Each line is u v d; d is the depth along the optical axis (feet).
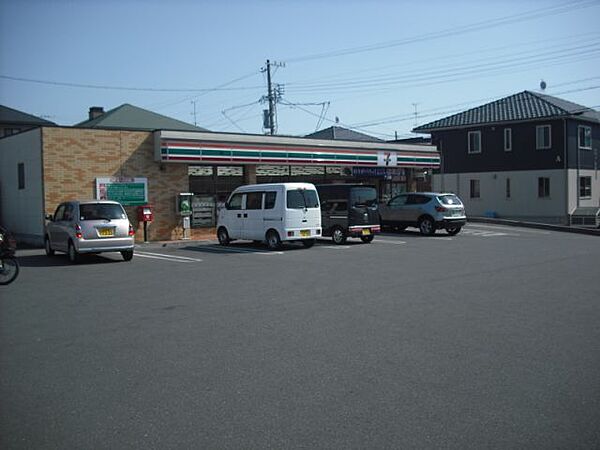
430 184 100.99
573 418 14.64
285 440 13.55
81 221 46.65
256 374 18.33
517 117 111.75
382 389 16.81
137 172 64.69
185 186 68.18
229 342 22.13
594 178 115.14
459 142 121.60
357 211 62.18
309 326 24.53
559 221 107.76
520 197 113.19
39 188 60.29
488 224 95.86
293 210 56.24
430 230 73.67
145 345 21.88
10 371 18.97
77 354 20.80
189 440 13.64
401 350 20.79
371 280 36.65
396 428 14.12
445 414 14.93
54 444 13.58
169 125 100.07
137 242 64.34
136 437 13.85
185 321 25.75
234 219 61.31
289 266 44.09
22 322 25.85
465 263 44.96
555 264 44.01
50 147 59.41
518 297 30.55
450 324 24.62
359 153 84.99
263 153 72.95
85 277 39.50
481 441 13.39
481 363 19.17
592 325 24.30
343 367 18.90
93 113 111.86
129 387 17.31
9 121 102.99
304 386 17.16
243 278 38.17
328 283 35.65
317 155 79.36
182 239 67.77
